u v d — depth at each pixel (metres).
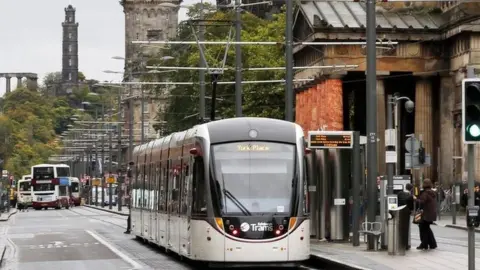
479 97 27.72
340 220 50.62
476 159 104.62
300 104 129.00
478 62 110.12
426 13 118.12
